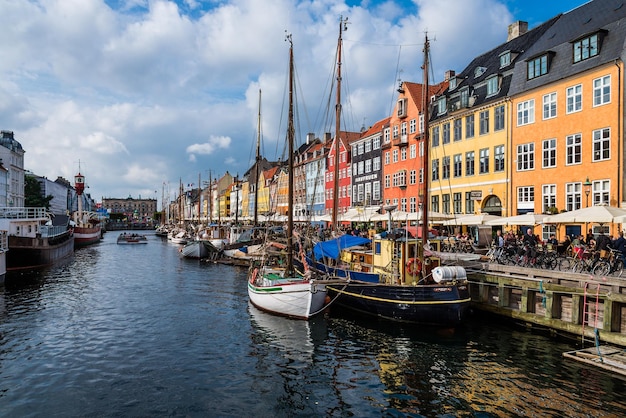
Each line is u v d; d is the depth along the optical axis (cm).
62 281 3338
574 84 2900
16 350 1625
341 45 2962
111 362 1498
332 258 2384
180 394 1242
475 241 3394
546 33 3453
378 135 5497
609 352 1438
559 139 3005
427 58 2055
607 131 2677
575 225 2755
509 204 3412
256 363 1483
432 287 1817
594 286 1585
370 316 2030
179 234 8919
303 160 8031
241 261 4525
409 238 2028
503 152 3500
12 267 3969
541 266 1998
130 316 2158
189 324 1992
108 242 9369
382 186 5378
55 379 1348
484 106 3675
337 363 1473
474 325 1889
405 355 1535
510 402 1159
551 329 1728
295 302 2022
